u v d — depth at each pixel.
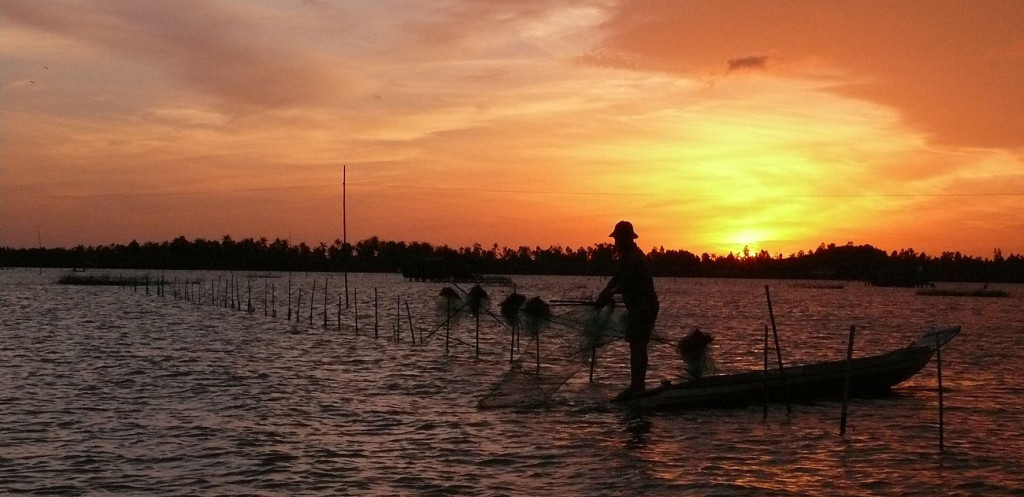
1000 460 14.79
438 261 161.75
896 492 12.81
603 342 21.42
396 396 21.08
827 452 15.29
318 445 15.47
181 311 59.16
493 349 33.50
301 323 48.56
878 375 21.53
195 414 18.39
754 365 30.06
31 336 37.28
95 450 14.99
